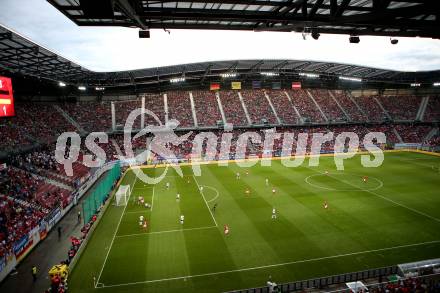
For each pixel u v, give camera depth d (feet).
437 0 31.48
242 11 40.73
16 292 73.61
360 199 130.41
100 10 29.53
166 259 85.61
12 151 148.36
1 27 91.66
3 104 72.95
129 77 223.92
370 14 36.11
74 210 126.72
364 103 299.79
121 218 115.44
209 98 270.67
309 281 71.67
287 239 95.30
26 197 118.83
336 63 234.38
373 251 87.40
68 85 215.72
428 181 156.15
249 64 235.20
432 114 285.64
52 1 35.96
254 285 73.36
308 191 142.72
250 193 141.49
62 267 75.15
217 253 88.02
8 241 88.02
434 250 87.51
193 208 123.95
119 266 82.64
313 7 40.32
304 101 287.69
